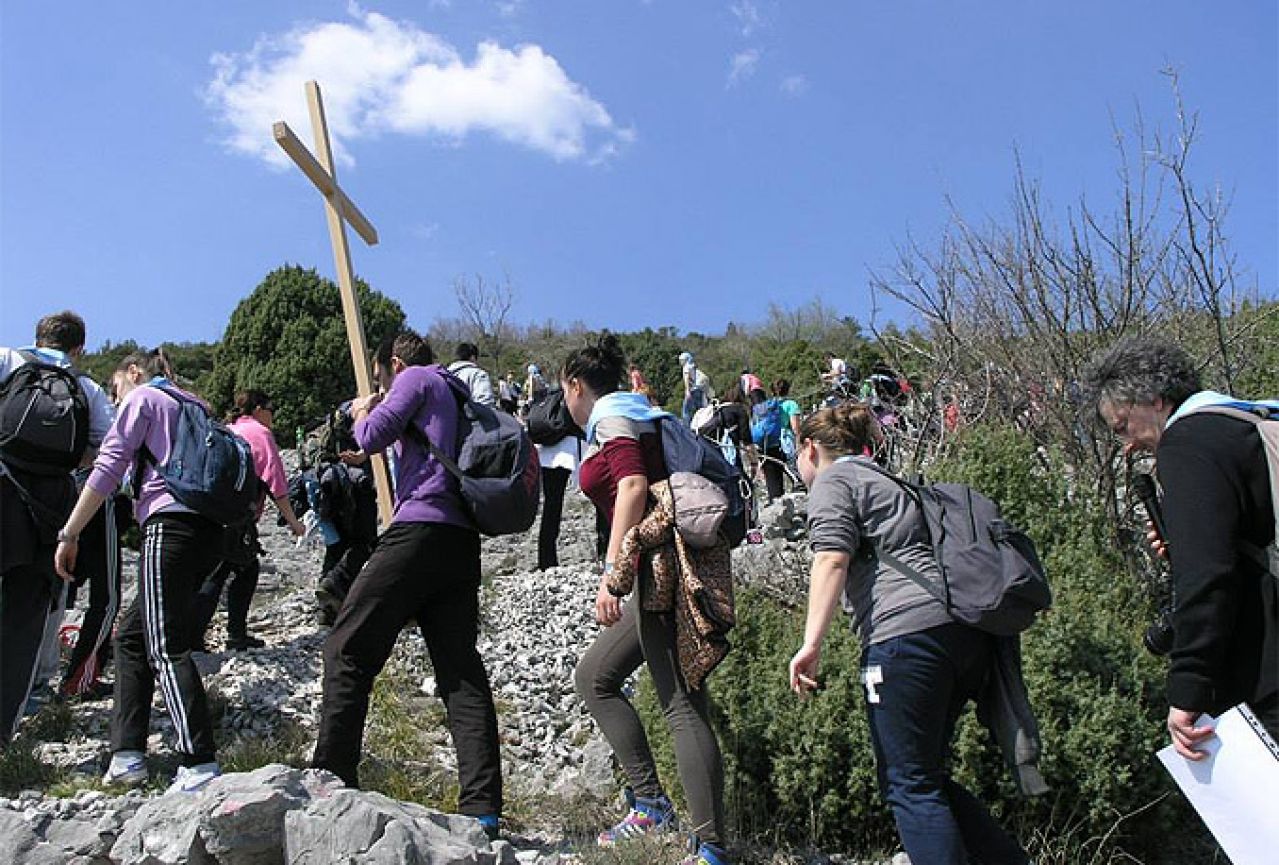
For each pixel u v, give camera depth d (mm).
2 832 3791
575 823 4457
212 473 4457
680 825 4074
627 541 3865
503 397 16078
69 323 5289
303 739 5188
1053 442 6367
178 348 37906
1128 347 3203
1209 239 5863
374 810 3430
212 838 3543
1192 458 2854
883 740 3463
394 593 4070
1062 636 4402
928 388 7129
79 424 4977
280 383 25422
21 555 4773
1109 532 5750
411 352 4539
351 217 5672
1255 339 6527
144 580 4395
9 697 4812
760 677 4586
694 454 4098
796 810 4379
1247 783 2758
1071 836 4176
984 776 4242
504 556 10906
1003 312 6707
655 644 3930
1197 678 2791
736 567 6906
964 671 3461
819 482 3660
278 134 5047
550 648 6930
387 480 5320
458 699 4207
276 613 7906
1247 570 2855
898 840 4312
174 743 5027
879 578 3539
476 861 3502
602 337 4418
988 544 3467
